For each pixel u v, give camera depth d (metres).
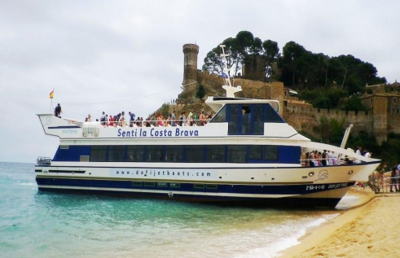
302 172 21.09
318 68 115.12
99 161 25.66
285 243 12.94
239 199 22.16
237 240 13.53
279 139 21.80
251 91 96.94
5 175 70.44
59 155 27.00
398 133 89.88
